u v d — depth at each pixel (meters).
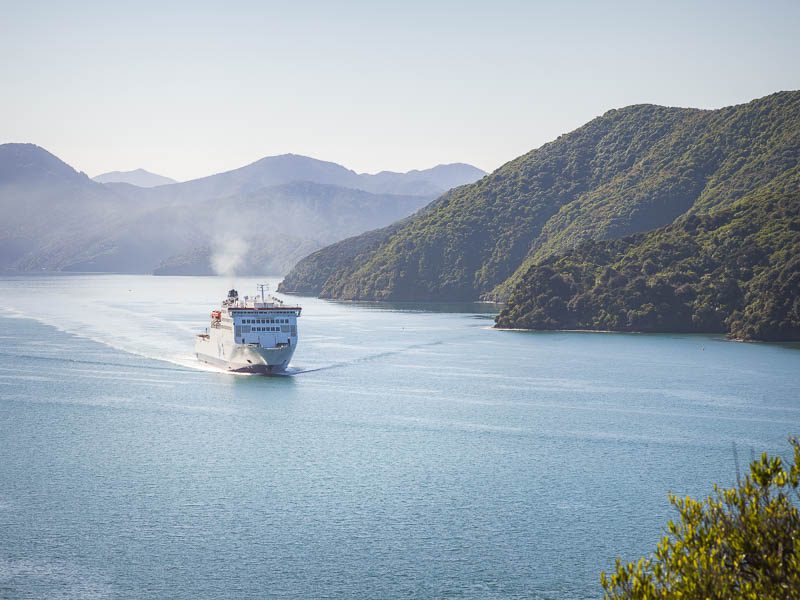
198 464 113.81
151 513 94.44
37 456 117.06
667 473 109.81
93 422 137.88
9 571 79.19
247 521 92.25
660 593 39.88
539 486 104.56
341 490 102.88
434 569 80.50
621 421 139.75
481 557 83.12
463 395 163.50
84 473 109.12
